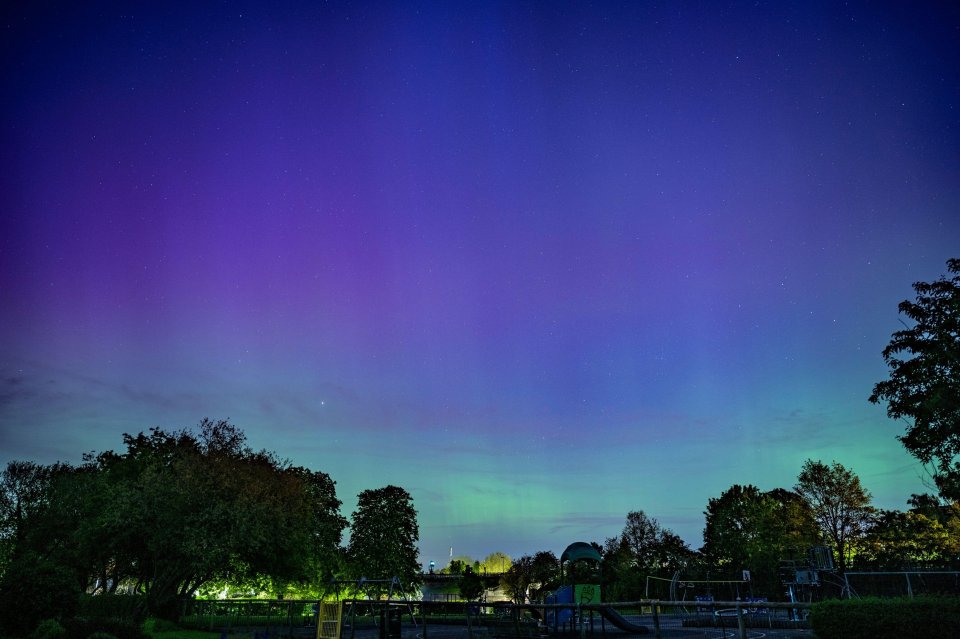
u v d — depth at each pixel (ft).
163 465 129.80
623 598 198.08
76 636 61.62
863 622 34.60
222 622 99.66
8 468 143.13
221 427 131.95
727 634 69.05
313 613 88.53
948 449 91.97
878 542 164.04
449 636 81.00
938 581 86.89
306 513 140.15
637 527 234.79
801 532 177.68
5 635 63.26
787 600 129.39
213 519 114.62
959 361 91.56
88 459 163.43
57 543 138.82
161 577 118.21
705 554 220.02
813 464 176.96
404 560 213.46
